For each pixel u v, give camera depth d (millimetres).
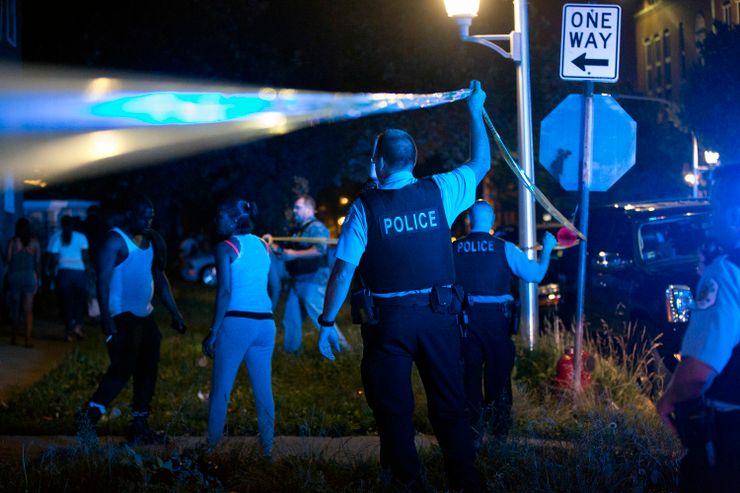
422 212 6969
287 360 15703
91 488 7992
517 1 14242
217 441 8930
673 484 7355
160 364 16141
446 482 7750
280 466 8328
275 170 34188
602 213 14805
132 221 9977
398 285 6898
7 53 28344
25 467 8250
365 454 9172
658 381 11820
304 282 16328
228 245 8922
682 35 95875
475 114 7484
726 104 42812
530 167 14312
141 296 9992
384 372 6961
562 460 7797
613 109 11945
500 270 9336
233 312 8922
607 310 13688
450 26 27578
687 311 12172
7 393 13477
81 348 18875
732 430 4598
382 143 7141
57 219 37406
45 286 26828
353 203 7070
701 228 13938
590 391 11156
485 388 9406
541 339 13734
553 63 28078
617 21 11281
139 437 10125
